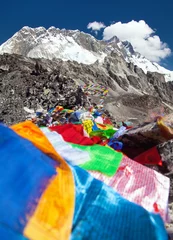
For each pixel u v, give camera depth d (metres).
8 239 4.85
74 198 5.91
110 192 6.45
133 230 5.72
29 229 5.05
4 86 106.00
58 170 6.04
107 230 5.70
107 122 23.19
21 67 162.12
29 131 6.91
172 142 10.86
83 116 16.50
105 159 8.30
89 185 6.50
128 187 7.62
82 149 8.68
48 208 5.39
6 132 6.27
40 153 6.09
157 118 11.87
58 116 25.92
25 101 86.94
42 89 94.50
